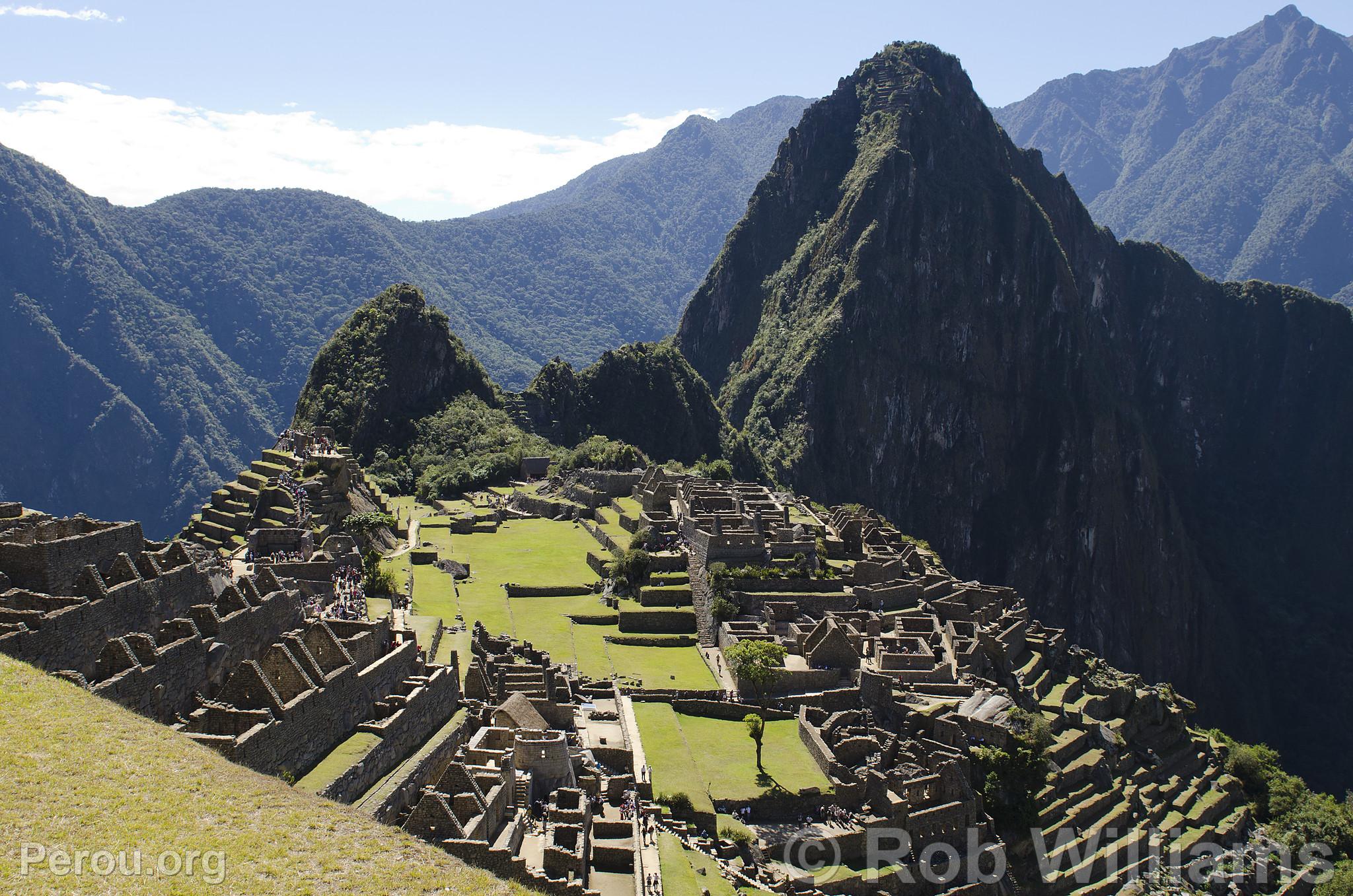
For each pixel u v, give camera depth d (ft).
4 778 160.45
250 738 191.72
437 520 619.67
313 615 268.00
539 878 203.82
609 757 293.84
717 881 255.91
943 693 391.86
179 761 176.86
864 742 346.33
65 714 175.63
